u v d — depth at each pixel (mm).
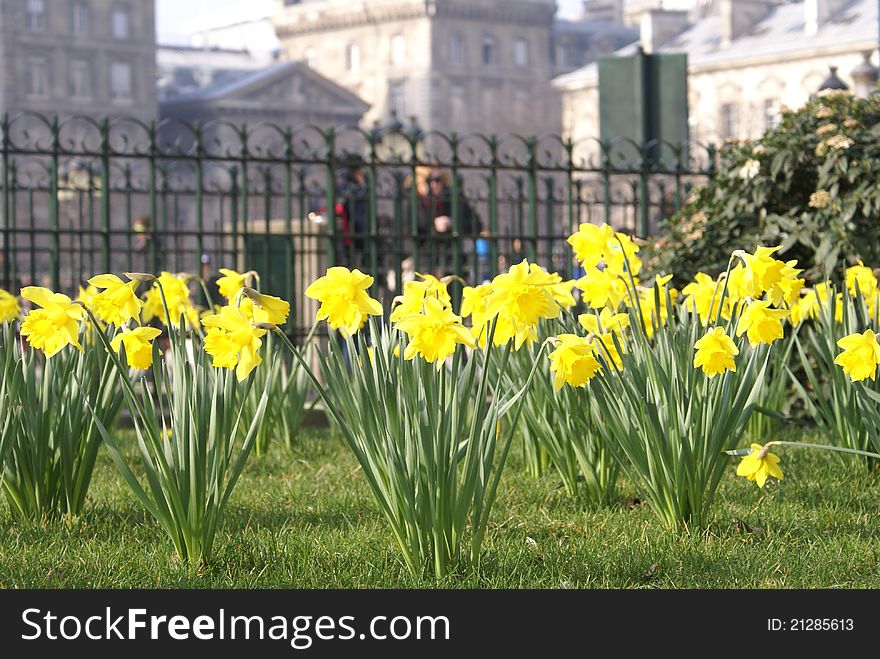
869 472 5340
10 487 4473
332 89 101188
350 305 3508
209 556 3830
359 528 4371
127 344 3939
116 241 24062
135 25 91938
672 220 7852
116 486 5301
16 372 4270
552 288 4773
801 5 83500
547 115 103000
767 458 4125
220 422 3812
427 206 11289
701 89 84750
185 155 8438
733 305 4465
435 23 105188
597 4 128500
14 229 8297
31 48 88125
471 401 5875
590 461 4785
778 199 7348
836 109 7457
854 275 5707
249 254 8898
